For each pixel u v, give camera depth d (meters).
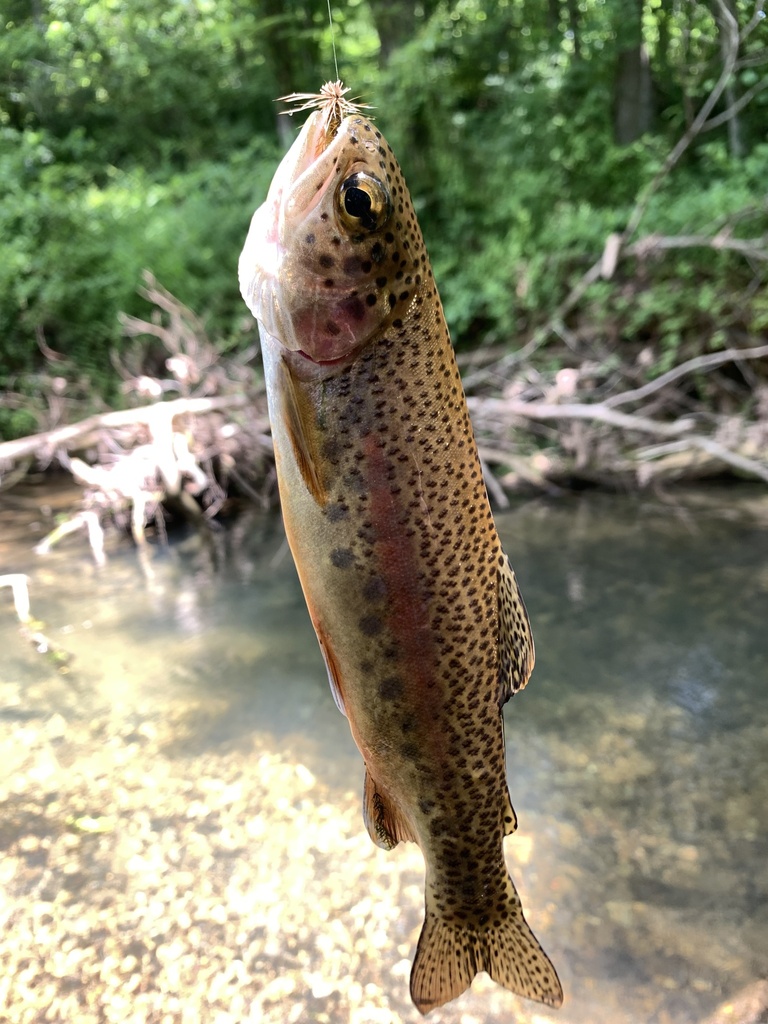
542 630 0.68
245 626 0.70
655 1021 0.33
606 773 0.49
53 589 0.80
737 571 0.79
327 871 0.41
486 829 0.25
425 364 0.21
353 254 0.20
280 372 0.21
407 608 0.22
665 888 0.39
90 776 0.49
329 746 0.52
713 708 0.55
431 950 0.25
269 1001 0.34
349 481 0.21
